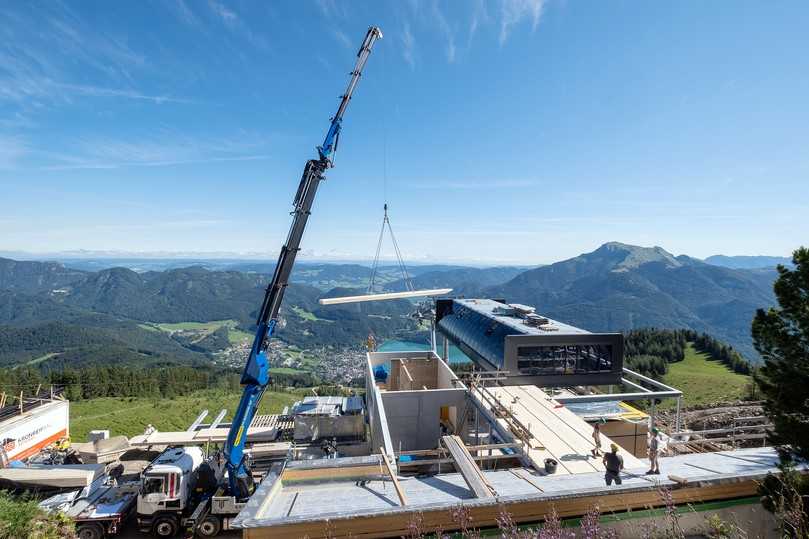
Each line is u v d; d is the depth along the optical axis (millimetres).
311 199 19266
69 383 61625
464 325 38312
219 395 60500
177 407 47469
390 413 22969
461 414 23125
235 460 17359
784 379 10539
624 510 10852
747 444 21312
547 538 7559
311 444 24328
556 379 26828
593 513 8328
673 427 21828
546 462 12922
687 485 10961
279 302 18906
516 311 34906
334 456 22641
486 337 32562
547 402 19922
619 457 11289
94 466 18516
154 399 54250
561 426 16875
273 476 11852
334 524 9781
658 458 13664
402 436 23031
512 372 26719
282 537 9648
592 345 27359
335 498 11078
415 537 9211
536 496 10328
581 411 22078
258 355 18281
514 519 10414
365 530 9875
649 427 19328
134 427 39188
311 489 11898
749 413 29516
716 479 11141
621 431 20703
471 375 23797
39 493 17234
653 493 11000
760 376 11289
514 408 19172
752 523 11266
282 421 27062
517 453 14555
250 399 18266
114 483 18125
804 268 10336
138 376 70875
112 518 15805
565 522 10609
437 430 23156
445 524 10125
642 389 23656
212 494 17641
